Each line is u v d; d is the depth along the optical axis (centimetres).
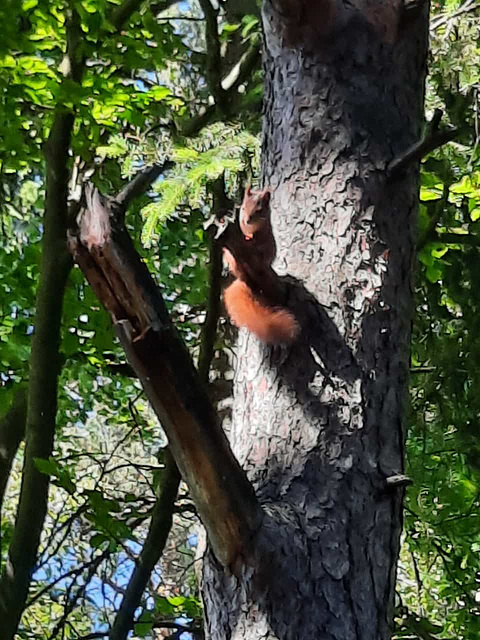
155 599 564
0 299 548
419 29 251
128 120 472
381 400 224
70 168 529
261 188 249
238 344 236
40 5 440
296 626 198
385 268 231
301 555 203
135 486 777
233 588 202
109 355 565
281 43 249
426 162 422
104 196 175
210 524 195
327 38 243
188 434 182
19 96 431
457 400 421
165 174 397
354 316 226
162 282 565
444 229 449
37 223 625
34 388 463
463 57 376
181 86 605
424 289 434
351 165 235
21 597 456
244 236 216
